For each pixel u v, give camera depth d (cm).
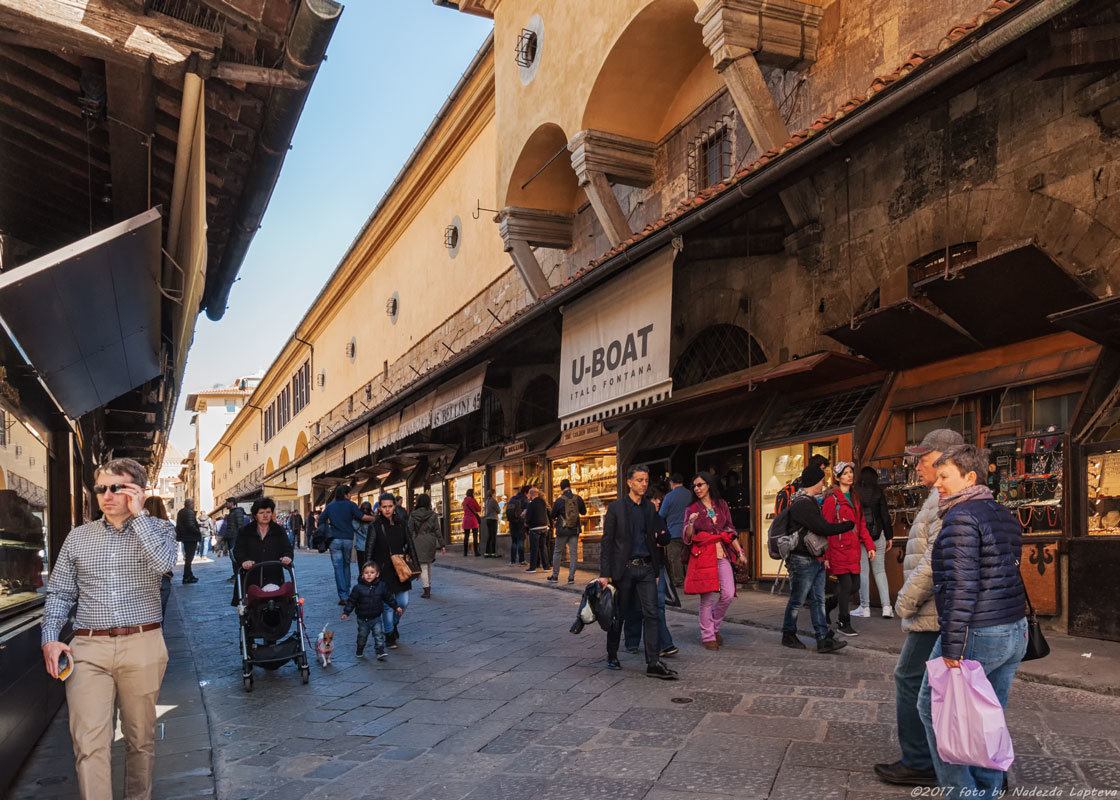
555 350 1734
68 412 693
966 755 296
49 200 720
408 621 973
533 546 1493
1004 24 595
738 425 1138
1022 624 317
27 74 539
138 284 549
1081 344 730
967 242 838
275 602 669
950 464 327
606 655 698
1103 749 394
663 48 1309
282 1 449
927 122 883
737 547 711
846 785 369
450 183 2447
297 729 526
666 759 419
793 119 1118
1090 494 668
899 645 648
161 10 465
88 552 356
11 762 417
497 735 484
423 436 2581
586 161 1394
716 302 1230
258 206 681
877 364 924
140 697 357
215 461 8212
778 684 558
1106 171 703
